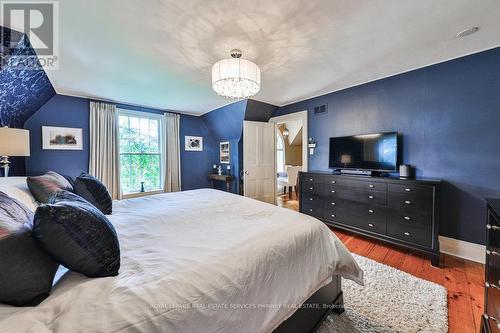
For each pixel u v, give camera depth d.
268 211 1.80
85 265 0.83
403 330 1.42
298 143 8.19
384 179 2.66
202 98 3.74
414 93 2.72
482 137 2.28
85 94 3.44
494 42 2.08
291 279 1.16
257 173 4.51
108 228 0.92
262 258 1.06
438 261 2.24
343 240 2.99
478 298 1.75
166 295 0.75
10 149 1.90
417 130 2.71
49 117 3.28
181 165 4.84
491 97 2.21
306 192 3.58
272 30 1.78
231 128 4.73
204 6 1.48
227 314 0.83
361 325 1.47
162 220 1.58
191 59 2.26
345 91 3.40
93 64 2.35
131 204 2.12
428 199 2.32
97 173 3.64
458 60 2.39
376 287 1.88
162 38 1.86
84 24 1.64
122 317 0.65
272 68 2.55
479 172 2.31
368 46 2.09
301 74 2.77
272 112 4.56
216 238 1.23
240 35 1.84
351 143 3.23
